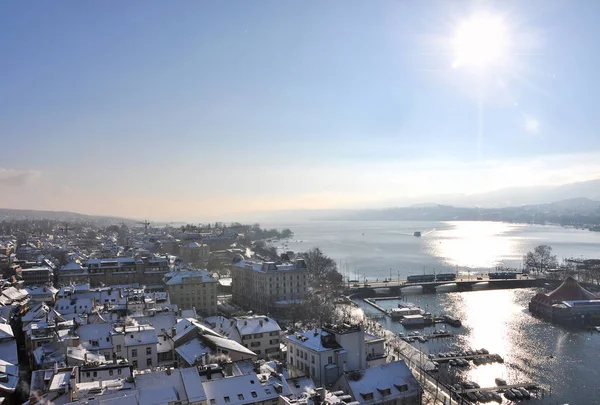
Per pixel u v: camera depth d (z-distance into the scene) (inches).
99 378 4717.0
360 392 5497.1
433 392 7042.3
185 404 4343.0
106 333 6673.2
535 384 7593.5
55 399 4079.7
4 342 6673.2
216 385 4667.8
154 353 6437.0
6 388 5270.7
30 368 6702.8
